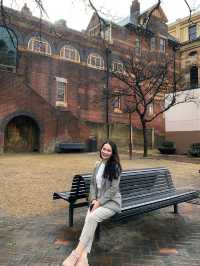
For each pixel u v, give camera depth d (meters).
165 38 34.66
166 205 5.29
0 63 23.73
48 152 22.42
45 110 22.53
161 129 33.31
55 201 6.94
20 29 24.48
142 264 3.73
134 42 31.67
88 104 28.73
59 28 26.03
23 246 4.24
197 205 6.84
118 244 4.39
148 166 14.65
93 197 4.11
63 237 4.60
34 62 25.47
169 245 4.37
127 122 30.98
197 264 3.75
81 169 12.61
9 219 5.54
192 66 35.38
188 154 23.08
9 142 22.03
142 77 23.14
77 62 28.33
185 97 24.28
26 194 7.59
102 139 27.06
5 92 20.50
